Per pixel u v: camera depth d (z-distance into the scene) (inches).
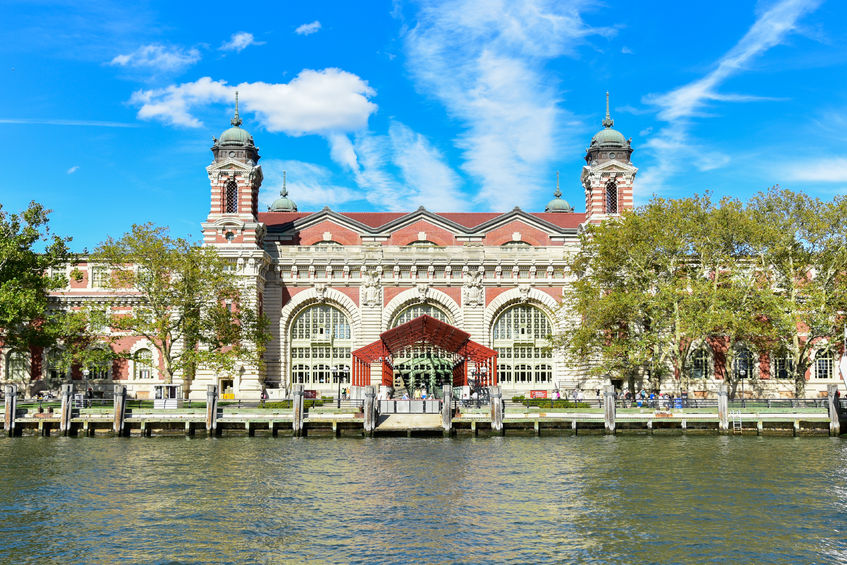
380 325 3754.9
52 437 2588.6
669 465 1983.3
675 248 3053.6
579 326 3548.2
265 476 1852.9
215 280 3068.4
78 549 1293.1
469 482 1776.6
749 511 1505.9
